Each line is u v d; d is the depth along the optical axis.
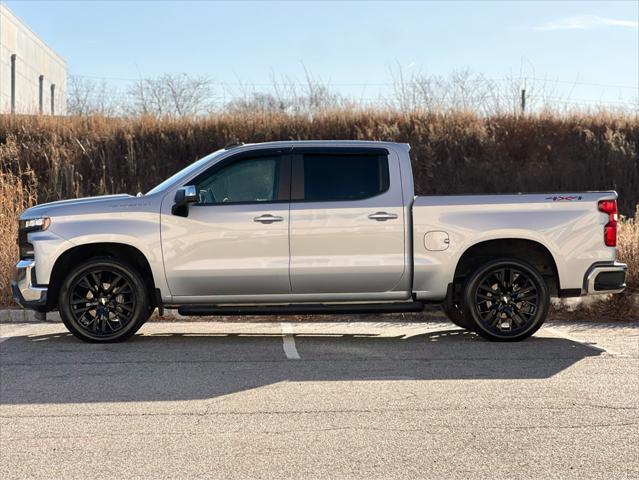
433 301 8.20
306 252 8.02
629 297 10.02
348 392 5.99
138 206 8.06
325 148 8.20
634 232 12.17
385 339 8.45
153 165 20.31
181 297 8.08
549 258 8.27
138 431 5.00
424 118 22.34
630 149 21.06
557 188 20.30
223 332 8.95
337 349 7.81
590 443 4.74
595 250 8.20
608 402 5.68
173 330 9.09
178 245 8.00
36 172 19.39
